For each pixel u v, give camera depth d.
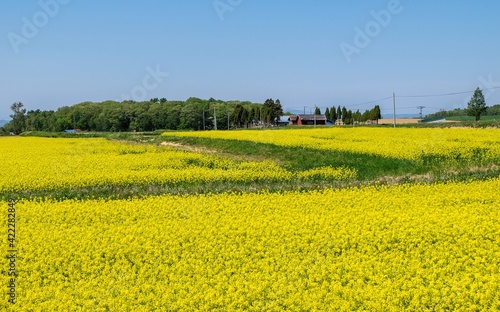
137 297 10.38
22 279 11.28
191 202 18.00
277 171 25.83
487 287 9.95
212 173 24.36
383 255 12.12
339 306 9.63
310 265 11.68
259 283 10.59
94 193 21.19
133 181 22.83
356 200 17.72
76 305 10.20
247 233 13.90
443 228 13.81
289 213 16.00
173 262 12.33
